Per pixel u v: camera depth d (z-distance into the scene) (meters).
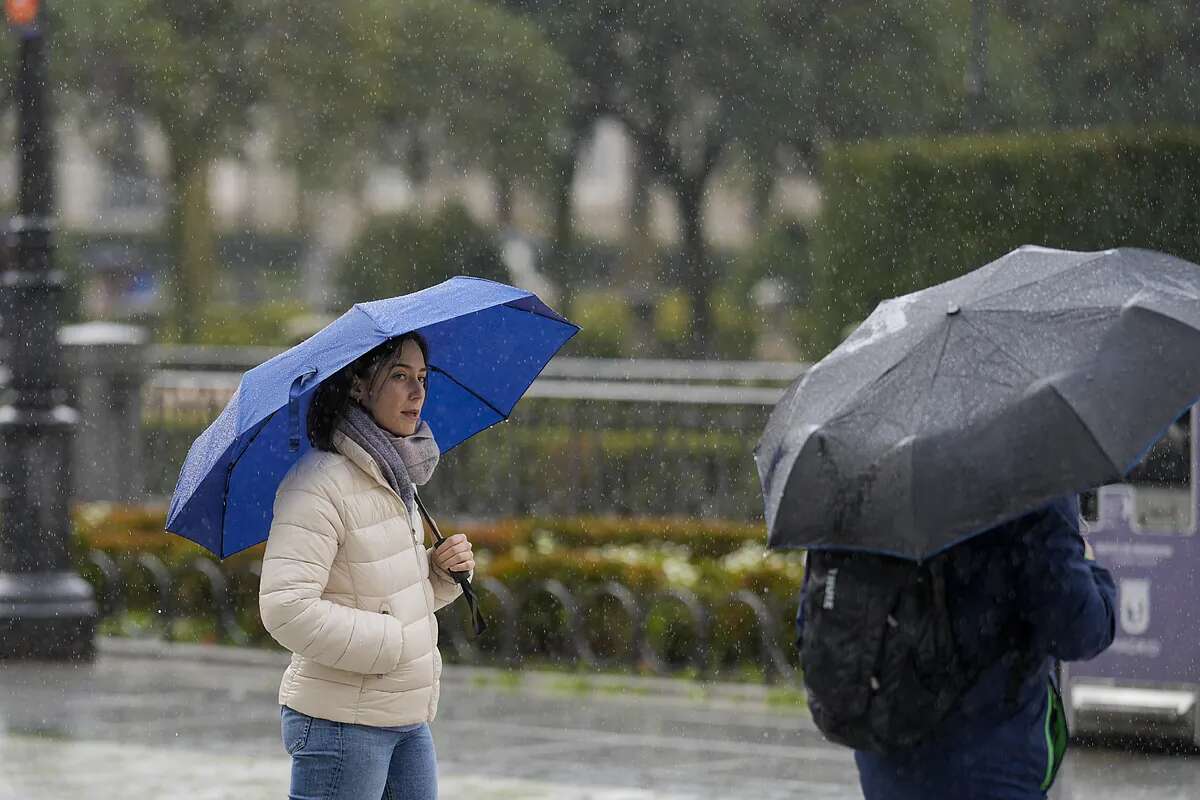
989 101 81.50
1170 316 13.27
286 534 15.47
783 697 35.94
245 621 42.53
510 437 56.19
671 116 96.31
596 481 55.44
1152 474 34.94
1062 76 80.56
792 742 31.73
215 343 93.00
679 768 29.50
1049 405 12.84
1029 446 12.76
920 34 83.81
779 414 14.20
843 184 66.75
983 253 64.69
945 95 83.00
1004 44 80.81
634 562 40.47
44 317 40.34
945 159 65.00
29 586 40.41
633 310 103.44
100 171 126.38
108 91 93.56
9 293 40.16
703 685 37.12
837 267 66.81
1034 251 14.70
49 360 40.56
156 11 88.75
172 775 28.77
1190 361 13.05
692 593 38.53
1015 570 13.45
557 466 55.75
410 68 88.44
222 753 30.58
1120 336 13.18
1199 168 61.94
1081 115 80.25
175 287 97.12
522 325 17.67
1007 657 13.62
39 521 40.47
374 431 15.92
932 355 13.49
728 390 57.34
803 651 13.88
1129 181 62.56
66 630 40.28
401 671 15.74
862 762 14.34
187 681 38.19
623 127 113.44
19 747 31.00
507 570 40.41
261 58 88.88
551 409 56.94
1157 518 35.19
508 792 27.61
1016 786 13.75
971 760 13.73
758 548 44.97
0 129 98.56
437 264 91.25
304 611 15.27
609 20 91.44
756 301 106.75
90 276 113.00
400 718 15.78
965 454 12.85
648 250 119.25
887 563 13.55
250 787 27.92
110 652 41.84
